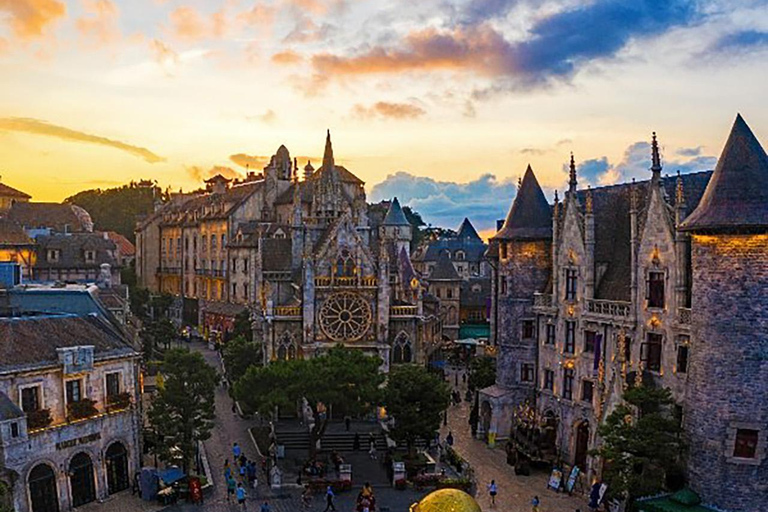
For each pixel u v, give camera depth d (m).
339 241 75.38
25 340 48.72
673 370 49.91
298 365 57.06
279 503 50.84
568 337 60.66
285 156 136.25
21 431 44.94
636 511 45.34
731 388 43.22
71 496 48.47
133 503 49.91
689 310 48.50
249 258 114.94
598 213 61.97
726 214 43.16
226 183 150.12
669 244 50.53
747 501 42.72
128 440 53.03
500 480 56.03
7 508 42.62
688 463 45.81
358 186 132.62
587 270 58.16
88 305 62.88
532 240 65.56
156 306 132.50
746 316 42.91
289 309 75.38
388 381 59.97
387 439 65.50
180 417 53.72
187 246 142.75
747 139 44.84
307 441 65.31
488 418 67.44
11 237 109.94
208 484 53.28
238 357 77.44
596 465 52.78
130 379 54.03
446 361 107.31
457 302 128.88
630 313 53.47
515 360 66.12
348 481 54.22
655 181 52.25
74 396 49.75
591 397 57.22
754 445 42.78
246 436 67.75
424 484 54.97
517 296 66.06
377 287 75.44
